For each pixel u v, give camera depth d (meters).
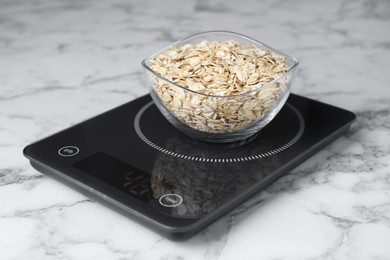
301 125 0.72
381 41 0.98
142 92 0.84
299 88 0.85
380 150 0.71
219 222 0.61
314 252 0.58
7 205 0.63
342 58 0.93
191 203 0.60
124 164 0.65
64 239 0.59
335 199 0.64
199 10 1.10
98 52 0.95
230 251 0.58
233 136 0.68
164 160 0.66
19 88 0.84
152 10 1.10
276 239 0.59
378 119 0.78
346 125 0.72
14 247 0.58
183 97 0.64
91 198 0.63
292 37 1.00
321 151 0.71
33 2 1.13
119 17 1.07
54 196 0.64
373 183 0.66
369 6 1.11
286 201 0.64
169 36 1.00
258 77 0.65
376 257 0.57
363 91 0.84
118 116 0.73
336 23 1.05
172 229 0.57
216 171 0.64
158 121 0.73
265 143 0.69
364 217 0.62
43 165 0.65
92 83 0.86
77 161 0.65
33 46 0.96
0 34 1.00
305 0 1.14
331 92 0.84
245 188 0.62
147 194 0.61
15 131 0.75
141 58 0.93
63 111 0.79
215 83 0.65
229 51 0.68
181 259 0.57
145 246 0.58
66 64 0.91
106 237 0.59
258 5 1.12
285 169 0.66
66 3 1.13
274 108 0.67
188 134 0.69
